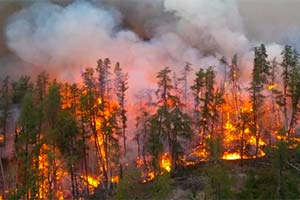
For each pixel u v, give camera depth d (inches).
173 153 2581.2
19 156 2471.7
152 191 2124.8
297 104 2810.0
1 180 2677.2
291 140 2239.2
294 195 2043.6
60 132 2502.5
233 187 2193.7
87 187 2645.2
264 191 2070.6
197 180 2338.8
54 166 2359.7
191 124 2679.6
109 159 2662.4
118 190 2113.7
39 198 2240.4
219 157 2156.7
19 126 2667.3
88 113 2586.1
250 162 2551.7
